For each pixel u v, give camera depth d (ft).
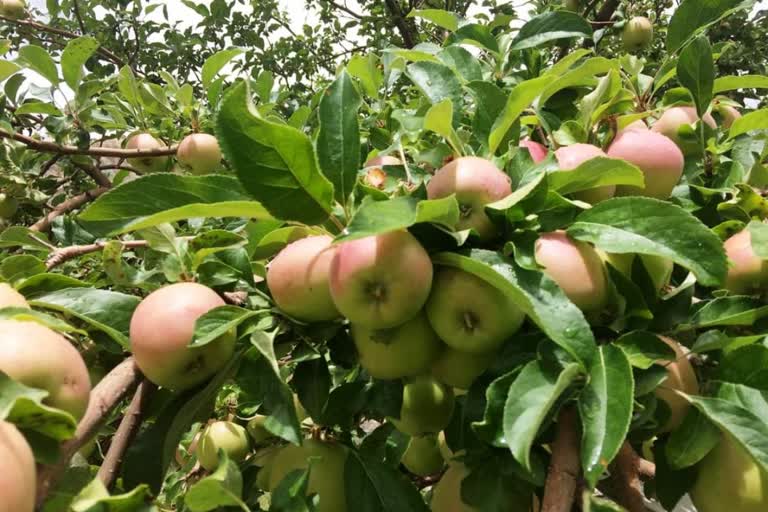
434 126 1.39
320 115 1.25
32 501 0.76
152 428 1.25
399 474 1.44
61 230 2.29
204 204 1.17
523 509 1.20
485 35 2.32
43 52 2.82
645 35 3.57
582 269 1.17
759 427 1.06
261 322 1.26
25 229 1.80
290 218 1.18
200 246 1.45
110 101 3.46
